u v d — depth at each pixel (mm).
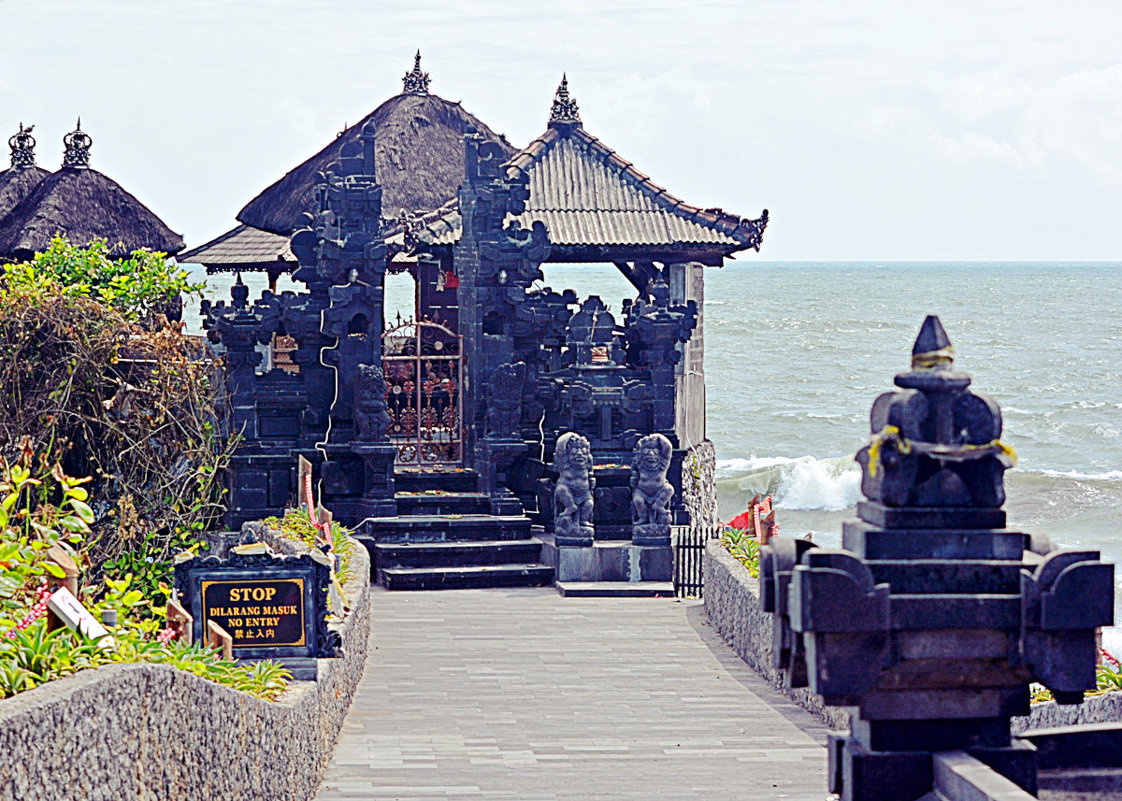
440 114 32000
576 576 21609
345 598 15391
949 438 5918
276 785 10023
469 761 12219
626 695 15023
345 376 22719
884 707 5930
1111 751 6250
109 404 18656
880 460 5930
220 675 9898
